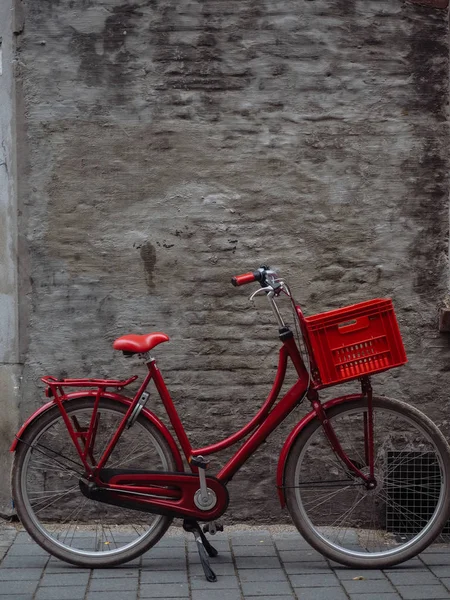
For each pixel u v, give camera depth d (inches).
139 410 172.7
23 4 195.6
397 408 173.9
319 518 196.4
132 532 189.2
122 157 196.1
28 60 195.9
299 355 173.8
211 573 164.1
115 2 194.9
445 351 197.6
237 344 197.8
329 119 195.5
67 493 193.0
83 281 197.3
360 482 175.3
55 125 196.1
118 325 197.6
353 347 164.9
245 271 196.9
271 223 196.2
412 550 172.6
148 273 197.0
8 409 199.8
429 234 196.5
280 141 195.5
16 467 173.5
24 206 197.2
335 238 196.4
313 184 195.9
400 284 196.9
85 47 195.2
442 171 196.1
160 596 155.8
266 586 161.2
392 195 196.1
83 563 172.1
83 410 174.2
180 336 197.6
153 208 196.2
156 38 194.9
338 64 195.0
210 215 196.1
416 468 194.2
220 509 171.9
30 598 154.1
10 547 183.9
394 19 194.7
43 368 198.4
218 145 195.6
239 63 195.0
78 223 196.7
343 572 169.6
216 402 198.2
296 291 196.7
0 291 199.3
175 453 174.1
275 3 194.5
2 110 198.1
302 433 173.8
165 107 195.5
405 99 195.5
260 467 198.7
